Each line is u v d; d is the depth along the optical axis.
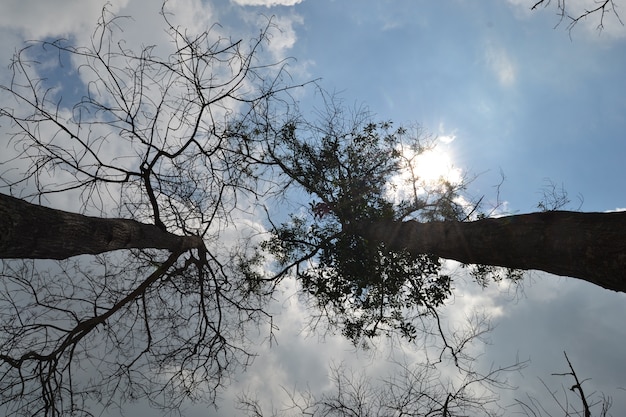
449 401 5.48
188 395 6.23
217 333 6.86
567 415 4.06
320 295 7.94
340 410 5.68
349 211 7.62
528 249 3.62
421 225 6.09
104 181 5.27
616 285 2.81
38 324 4.92
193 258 6.61
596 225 3.01
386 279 7.57
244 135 6.48
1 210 2.83
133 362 5.86
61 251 3.49
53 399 4.78
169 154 5.68
